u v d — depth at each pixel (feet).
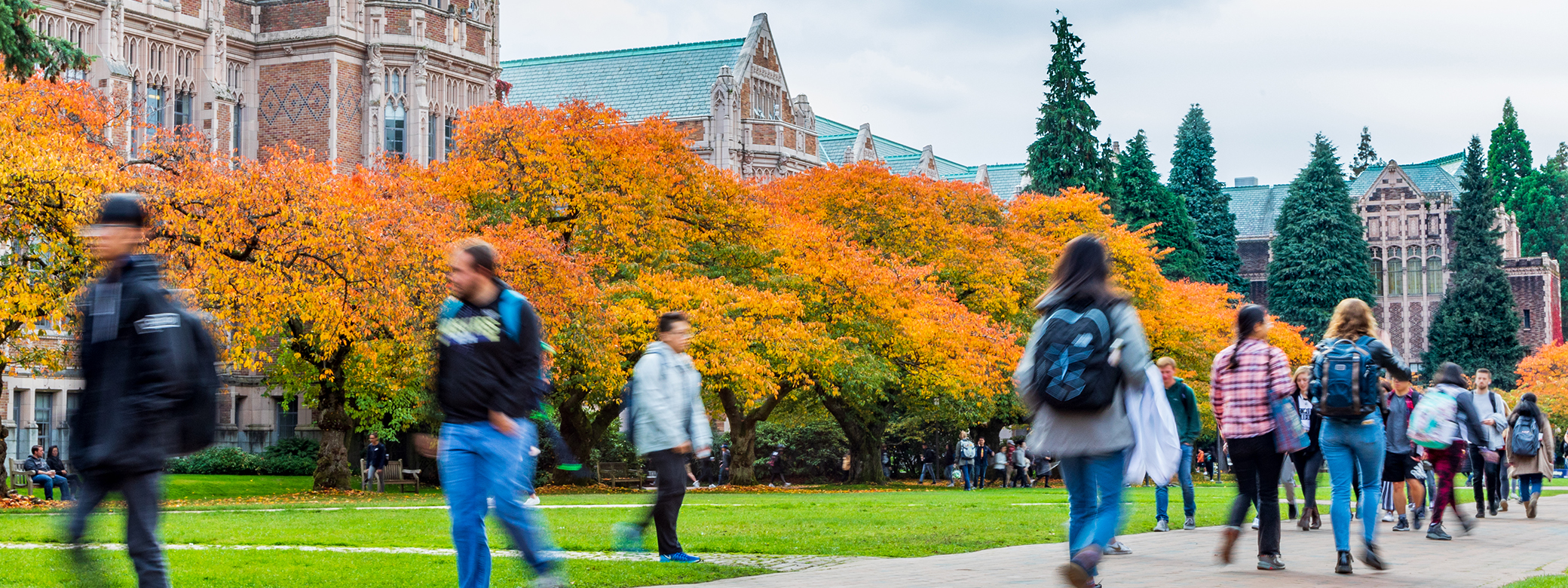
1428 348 308.81
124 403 19.10
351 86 162.71
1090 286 22.97
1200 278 248.32
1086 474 23.24
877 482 144.36
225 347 86.33
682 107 221.66
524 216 109.40
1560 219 348.38
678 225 113.29
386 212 89.51
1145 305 166.30
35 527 44.93
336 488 105.70
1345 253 275.80
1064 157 227.20
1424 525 49.52
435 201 101.45
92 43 140.56
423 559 33.45
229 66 160.56
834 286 117.08
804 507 62.44
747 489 115.03
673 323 33.01
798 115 237.86
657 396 32.65
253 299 81.66
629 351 104.53
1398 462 46.21
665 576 29.63
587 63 238.07
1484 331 278.46
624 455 143.02
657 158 112.57
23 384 123.34
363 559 33.37
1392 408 46.11
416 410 114.73
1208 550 37.60
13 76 88.12
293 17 161.99
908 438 173.68
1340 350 32.24
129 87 142.82
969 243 145.48
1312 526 46.85
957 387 120.26
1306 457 46.62
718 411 149.89
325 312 84.02
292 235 84.17
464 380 22.12
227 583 28.45
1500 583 29.68
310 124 160.76
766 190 130.72
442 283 90.22
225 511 61.41
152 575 19.27
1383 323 312.71
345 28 160.76
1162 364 46.75
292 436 151.43
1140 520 50.39
